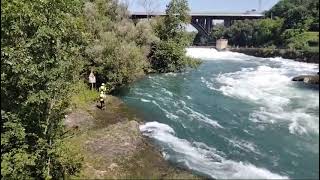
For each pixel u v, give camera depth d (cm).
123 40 4256
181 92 3416
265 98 1581
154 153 2003
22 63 1537
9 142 1623
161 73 4572
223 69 4334
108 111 2802
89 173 1752
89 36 3491
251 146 1645
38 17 1564
